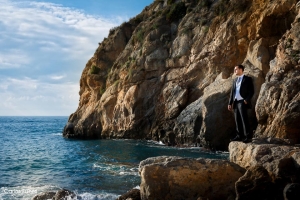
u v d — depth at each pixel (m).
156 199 7.49
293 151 7.11
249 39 22.20
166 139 24.97
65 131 38.25
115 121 31.55
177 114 24.88
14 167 15.85
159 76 28.98
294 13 19.14
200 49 26.16
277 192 6.53
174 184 7.52
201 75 25.30
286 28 19.77
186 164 7.68
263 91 15.20
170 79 27.78
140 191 8.04
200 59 25.52
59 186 11.48
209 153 18.75
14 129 62.66
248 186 6.70
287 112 13.17
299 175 6.58
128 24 39.59
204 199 7.04
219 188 7.43
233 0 24.55
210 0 29.22
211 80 24.05
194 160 7.80
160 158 8.30
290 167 6.79
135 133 29.47
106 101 32.72
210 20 27.33
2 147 26.58
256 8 21.97
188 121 22.20
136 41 34.12
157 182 7.54
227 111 19.20
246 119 8.38
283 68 15.30
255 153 7.53
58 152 22.20
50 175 13.61
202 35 26.47
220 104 19.33
